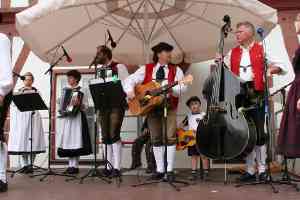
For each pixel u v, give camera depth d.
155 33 7.36
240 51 5.35
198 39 7.30
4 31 8.73
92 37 7.26
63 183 5.49
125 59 7.70
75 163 6.93
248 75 5.19
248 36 5.30
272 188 4.65
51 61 7.20
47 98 8.57
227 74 5.04
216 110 5.04
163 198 4.14
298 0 7.98
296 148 4.40
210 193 4.43
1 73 4.57
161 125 5.54
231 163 7.67
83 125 6.90
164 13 6.94
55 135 8.41
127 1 6.74
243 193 4.41
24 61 8.66
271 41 8.03
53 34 6.81
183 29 7.20
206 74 8.20
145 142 6.78
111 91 5.07
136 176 6.29
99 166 8.01
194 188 4.84
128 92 5.45
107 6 6.75
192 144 6.06
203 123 5.15
